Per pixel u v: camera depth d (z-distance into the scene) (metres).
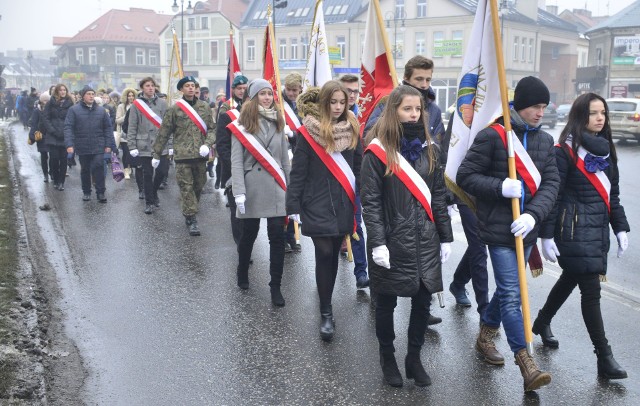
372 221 4.23
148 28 93.12
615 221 4.75
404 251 4.22
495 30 4.40
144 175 10.65
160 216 10.35
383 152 4.24
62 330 5.45
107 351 5.05
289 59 63.00
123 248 8.23
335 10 60.41
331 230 5.30
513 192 4.22
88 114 11.34
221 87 71.44
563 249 4.62
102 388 4.43
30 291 6.13
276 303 6.10
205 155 8.89
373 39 6.84
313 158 5.35
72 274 7.05
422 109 4.32
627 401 4.22
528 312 4.29
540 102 4.30
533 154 4.39
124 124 12.47
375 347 5.14
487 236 4.42
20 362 4.53
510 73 56.84
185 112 8.98
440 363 4.84
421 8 56.12
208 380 4.56
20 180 14.30
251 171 6.23
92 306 6.06
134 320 5.72
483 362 4.86
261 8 66.56
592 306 4.60
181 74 13.34
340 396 4.31
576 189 4.61
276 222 6.16
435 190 4.42
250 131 6.18
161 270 7.26
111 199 11.93
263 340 5.29
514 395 4.31
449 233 4.43
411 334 4.46
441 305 4.73
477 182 4.37
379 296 4.41
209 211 10.84
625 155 21.42
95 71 89.31
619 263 7.68
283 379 4.57
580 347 5.10
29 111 31.50
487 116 4.58
